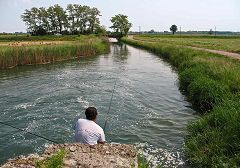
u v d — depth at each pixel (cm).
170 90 1839
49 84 2014
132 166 543
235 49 3838
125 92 1766
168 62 3497
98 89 1839
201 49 3953
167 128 1119
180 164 811
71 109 1352
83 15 13075
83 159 550
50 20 12850
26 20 12450
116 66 3172
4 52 3017
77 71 2739
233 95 1223
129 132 1070
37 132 1054
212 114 1004
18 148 922
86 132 675
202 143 853
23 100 1529
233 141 779
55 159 511
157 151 902
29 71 2750
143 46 6662
